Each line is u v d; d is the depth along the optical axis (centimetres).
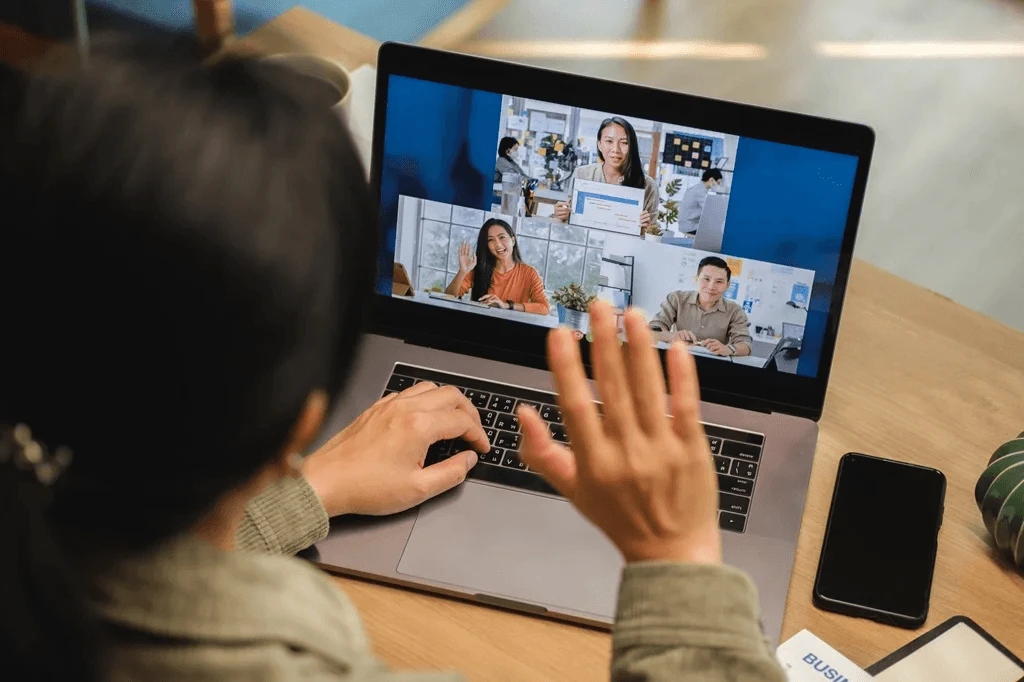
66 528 39
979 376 101
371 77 119
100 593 40
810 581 83
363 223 39
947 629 80
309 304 36
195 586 40
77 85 35
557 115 90
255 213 34
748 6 268
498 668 78
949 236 235
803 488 88
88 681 37
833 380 100
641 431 52
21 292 34
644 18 197
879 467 91
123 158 33
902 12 280
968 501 90
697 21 262
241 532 77
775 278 90
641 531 52
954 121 257
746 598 51
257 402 36
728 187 89
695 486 52
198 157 34
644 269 92
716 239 90
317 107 38
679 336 93
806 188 87
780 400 93
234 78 37
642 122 88
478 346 98
